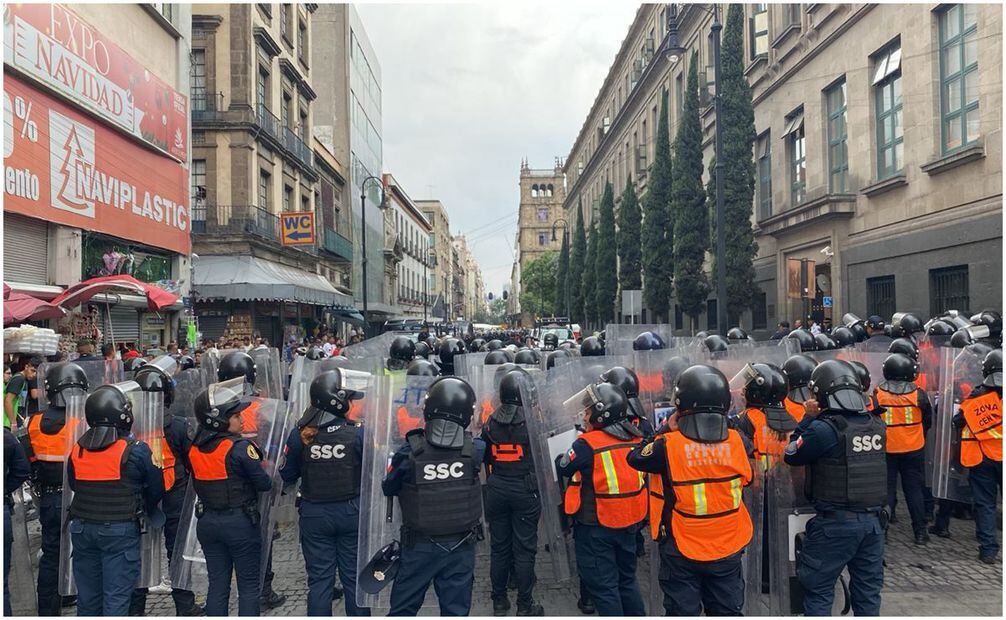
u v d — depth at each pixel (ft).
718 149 43.52
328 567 13.09
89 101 41.60
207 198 68.18
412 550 11.33
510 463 14.47
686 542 10.67
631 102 127.44
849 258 53.42
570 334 73.15
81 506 12.37
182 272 55.62
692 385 10.89
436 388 11.80
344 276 114.62
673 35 44.83
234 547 12.76
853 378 12.12
